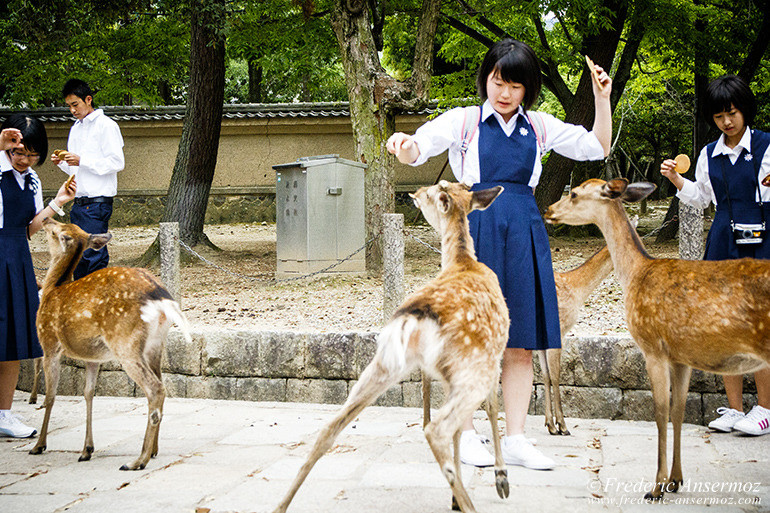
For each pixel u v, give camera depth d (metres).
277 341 5.73
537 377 5.16
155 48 13.31
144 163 18.48
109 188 6.32
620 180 3.57
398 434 4.46
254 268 10.89
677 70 15.00
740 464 3.69
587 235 14.09
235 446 4.27
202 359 5.86
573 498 3.19
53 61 12.96
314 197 9.18
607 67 12.17
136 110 17.88
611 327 6.34
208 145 11.96
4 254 4.47
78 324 4.01
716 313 3.03
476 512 2.64
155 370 4.02
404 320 2.71
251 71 21.97
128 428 4.82
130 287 3.96
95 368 4.14
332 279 9.16
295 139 18.25
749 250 4.08
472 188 3.65
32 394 5.70
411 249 12.54
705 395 4.84
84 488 3.47
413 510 3.07
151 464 3.89
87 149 6.21
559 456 3.95
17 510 3.17
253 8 11.97
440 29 13.80
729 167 4.09
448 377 2.78
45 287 4.31
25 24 10.66
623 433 4.48
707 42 12.41
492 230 3.60
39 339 4.26
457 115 3.67
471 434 3.77
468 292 2.89
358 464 3.80
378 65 10.02
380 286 8.63
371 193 9.91
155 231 17.05
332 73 19.47
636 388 4.98
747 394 4.77
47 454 4.16
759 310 2.92
